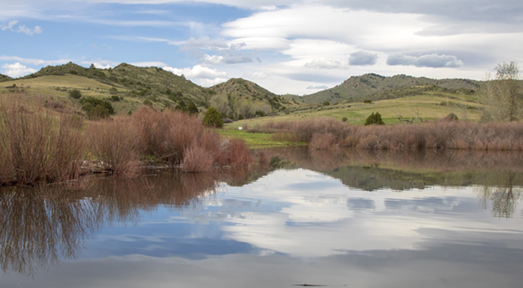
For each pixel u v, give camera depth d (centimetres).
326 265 495
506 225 706
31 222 674
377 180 1337
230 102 10131
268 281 442
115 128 1287
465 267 495
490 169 1758
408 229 670
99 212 756
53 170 1046
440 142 3525
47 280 438
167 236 606
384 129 3634
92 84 10681
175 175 1327
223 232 633
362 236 624
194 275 456
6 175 976
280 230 650
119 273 459
